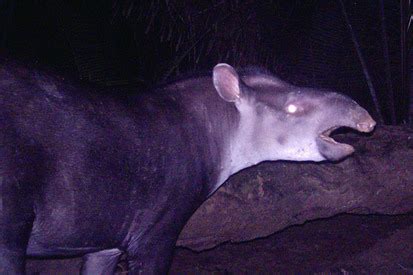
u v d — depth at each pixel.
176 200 1.73
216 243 2.20
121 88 1.71
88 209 1.55
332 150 1.82
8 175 1.39
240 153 1.88
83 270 1.87
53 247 1.57
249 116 1.86
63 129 1.49
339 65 3.98
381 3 3.71
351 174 2.28
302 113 1.83
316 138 1.83
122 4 3.01
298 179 2.21
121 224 1.65
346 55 4.10
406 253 2.42
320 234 2.70
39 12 3.11
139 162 1.63
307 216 2.28
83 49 2.94
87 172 1.53
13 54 1.51
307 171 2.23
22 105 1.43
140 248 1.72
